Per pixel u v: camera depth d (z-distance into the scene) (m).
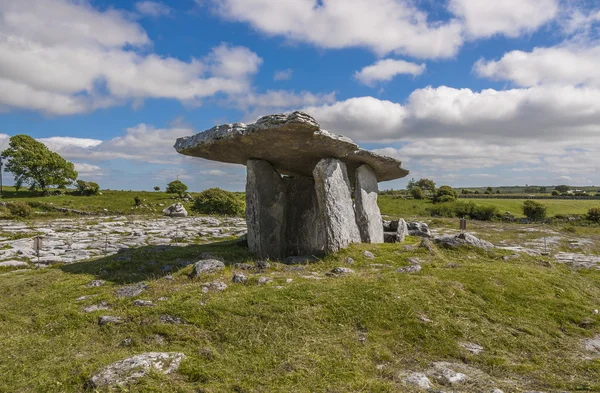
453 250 11.23
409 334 5.95
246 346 5.52
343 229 11.10
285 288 7.37
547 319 6.83
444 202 43.53
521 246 17.33
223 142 10.16
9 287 8.68
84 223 26.28
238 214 38.91
